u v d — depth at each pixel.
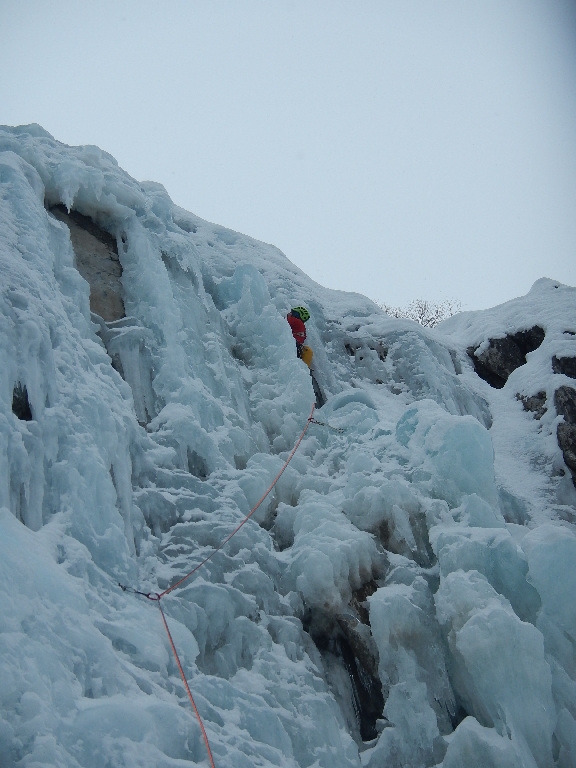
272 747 4.62
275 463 7.46
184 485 6.40
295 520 6.90
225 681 4.86
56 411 5.28
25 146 7.82
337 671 6.04
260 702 4.95
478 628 5.58
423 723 5.68
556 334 12.02
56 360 5.64
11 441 4.70
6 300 5.36
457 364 12.35
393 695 5.77
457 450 7.12
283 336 9.19
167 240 8.62
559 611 5.96
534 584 6.07
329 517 6.79
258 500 6.87
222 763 4.10
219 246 11.95
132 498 5.85
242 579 5.89
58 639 3.83
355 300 12.80
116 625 4.41
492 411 11.54
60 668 3.69
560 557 6.05
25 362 5.21
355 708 5.93
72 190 7.83
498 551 6.27
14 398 5.11
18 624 3.66
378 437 8.11
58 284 6.79
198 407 7.28
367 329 11.87
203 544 6.00
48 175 7.78
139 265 8.12
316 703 5.36
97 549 4.96
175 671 4.64
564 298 13.08
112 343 7.37
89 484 5.15
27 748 3.26
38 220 6.67
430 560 6.68
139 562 5.54
